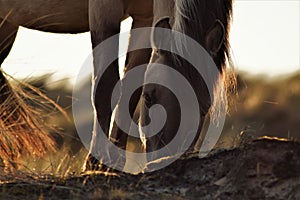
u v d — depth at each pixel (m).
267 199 9.81
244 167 10.11
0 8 13.88
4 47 14.49
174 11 11.24
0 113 13.37
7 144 13.16
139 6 12.55
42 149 13.52
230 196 9.88
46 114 14.28
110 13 12.23
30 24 13.71
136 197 9.70
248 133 11.07
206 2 10.98
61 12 13.21
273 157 10.19
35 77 12.75
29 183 10.28
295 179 10.00
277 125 22.14
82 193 9.89
